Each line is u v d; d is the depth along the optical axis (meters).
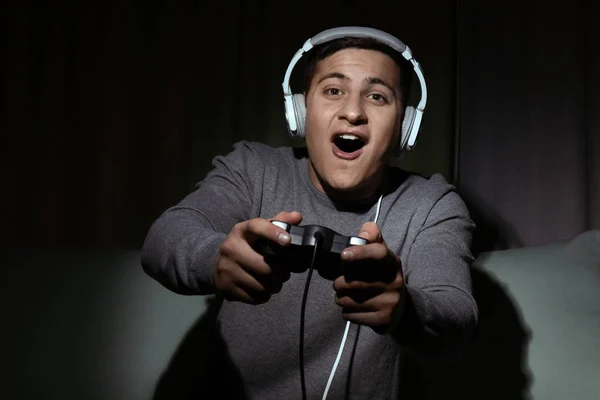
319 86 0.98
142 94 1.97
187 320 1.28
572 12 1.80
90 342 1.26
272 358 0.96
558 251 1.34
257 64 1.91
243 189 1.03
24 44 2.00
